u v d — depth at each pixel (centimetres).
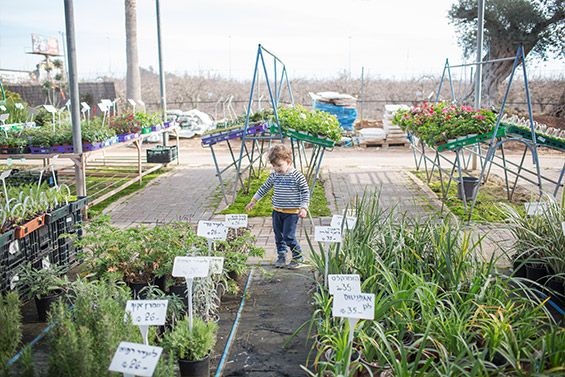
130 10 2011
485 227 724
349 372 310
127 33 2028
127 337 317
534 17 1730
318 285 423
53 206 546
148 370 264
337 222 471
